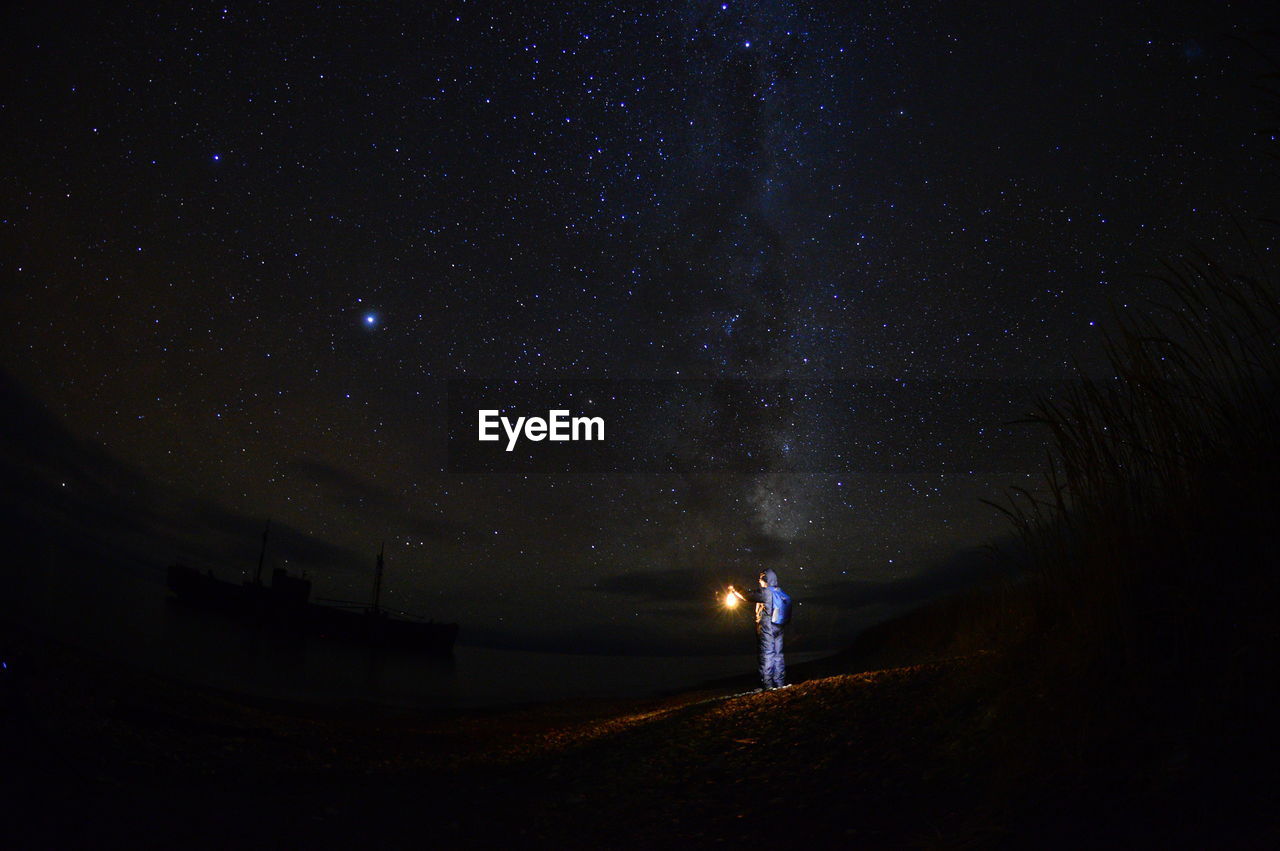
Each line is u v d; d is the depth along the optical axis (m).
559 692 20.47
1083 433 3.80
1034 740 3.34
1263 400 3.15
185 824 3.59
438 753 7.73
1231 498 3.21
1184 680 2.98
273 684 17.77
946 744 3.97
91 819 3.40
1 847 2.93
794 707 5.96
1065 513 4.04
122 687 7.05
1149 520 3.52
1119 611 3.37
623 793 4.81
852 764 4.25
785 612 9.60
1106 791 2.69
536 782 5.48
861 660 12.99
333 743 7.32
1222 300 3.23
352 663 28.36
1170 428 3.43
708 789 4.55
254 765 5.36
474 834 4.05
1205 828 2.26
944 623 10.97
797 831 3.51
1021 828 2.71
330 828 3.89
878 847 3.08
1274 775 2.34
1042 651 4.18
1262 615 2.88
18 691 5.04
